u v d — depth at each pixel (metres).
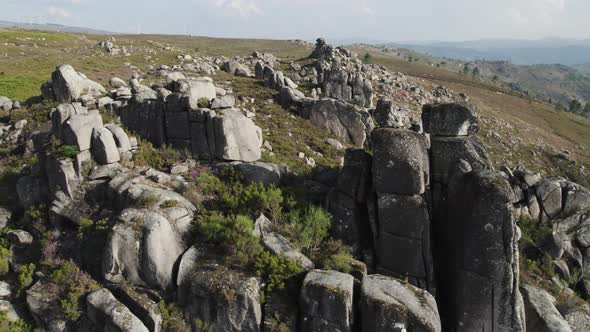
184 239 16.97
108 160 20.39
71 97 32.84
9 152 28.19
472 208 13.79
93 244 17.42
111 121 25.19
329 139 37.97
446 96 84.50
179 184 20.11
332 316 13.43
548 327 14.21
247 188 19.52
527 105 119.69
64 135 20.58
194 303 15.02
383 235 16.08
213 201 19.39
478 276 13.79
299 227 17.17
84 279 16.33
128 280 16.11
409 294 13.55
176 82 27.12
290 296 14.48
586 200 18.53
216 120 22.59
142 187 18.66
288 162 28.19
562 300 16.67
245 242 15.84
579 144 81.44
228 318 14.35
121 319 14.37
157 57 71.88
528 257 18.31
